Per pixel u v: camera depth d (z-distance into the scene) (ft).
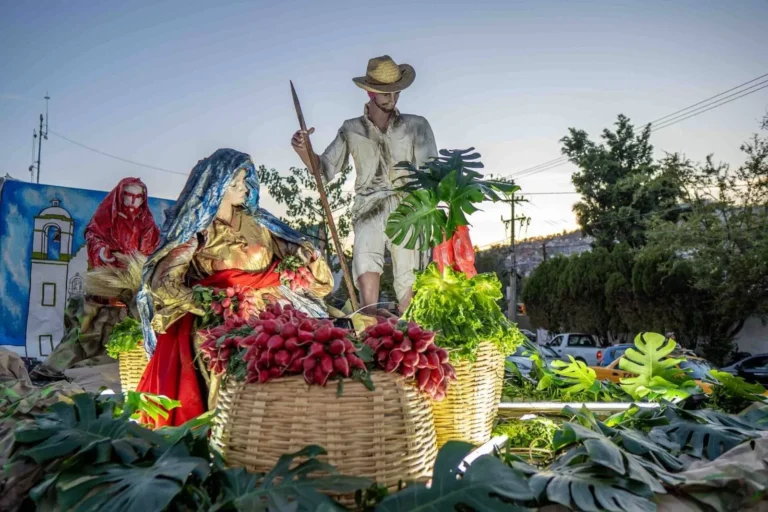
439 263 13.57
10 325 29.89
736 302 83.41
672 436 10.18
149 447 8.42
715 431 9.92
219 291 13.24
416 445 8.32
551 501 7.70
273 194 60.23
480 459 7.74
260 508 7.14
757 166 88.12
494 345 11.91
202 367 12.92
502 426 13.04
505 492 7.38
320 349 7.94
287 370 8.13
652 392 14.23
